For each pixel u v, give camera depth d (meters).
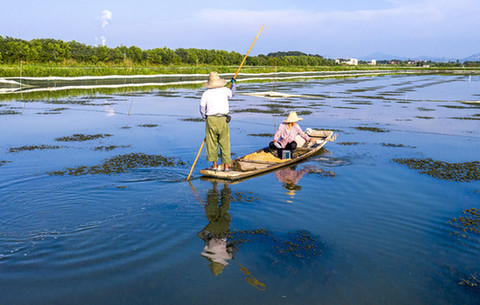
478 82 48.00
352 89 34.97
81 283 3.52
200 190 6.29
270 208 5.50
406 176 7.28
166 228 4.74
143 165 7.79
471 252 4.23
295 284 3.55
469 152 9.55
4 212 5.16
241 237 4.53
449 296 3.40
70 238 4.41
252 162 8.07
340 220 5.09
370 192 6.30
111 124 13.60
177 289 3.44
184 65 61.28
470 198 6.03
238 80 48.56
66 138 10.81
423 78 59.31
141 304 3.22
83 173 7.14
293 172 7.58
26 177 6.83
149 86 36.97
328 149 9.87
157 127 12.99
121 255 4.04
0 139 10.54
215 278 3.63
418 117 16.47
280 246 4.31
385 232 4.72
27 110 17.25
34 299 3.28
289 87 37.03
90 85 36.56
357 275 3.72
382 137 11.64
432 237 4.59
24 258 3.94
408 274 3.75
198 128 12.84
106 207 5.42
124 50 56.34
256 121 14.85
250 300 3.29
